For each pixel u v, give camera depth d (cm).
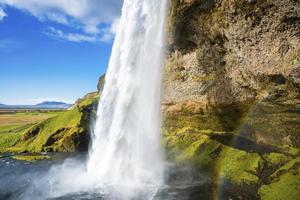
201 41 2717
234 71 2472
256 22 2094
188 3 2597
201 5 2514
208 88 2759
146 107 3247
